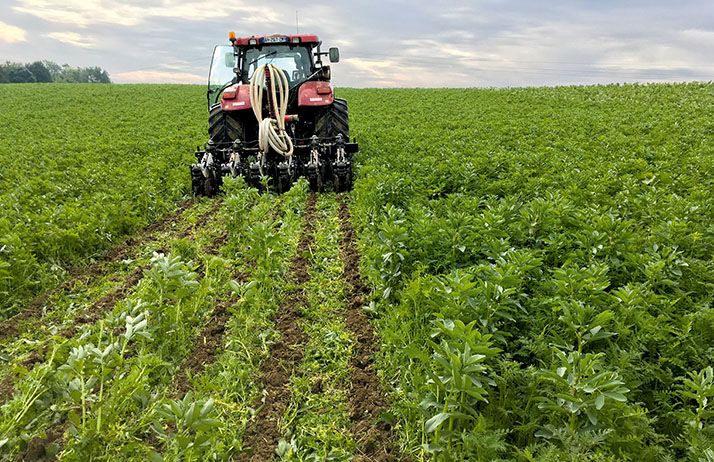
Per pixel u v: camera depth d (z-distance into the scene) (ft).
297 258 21.91
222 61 35.96
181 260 21.74
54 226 22.18
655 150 37.45
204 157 31.63
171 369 13.91
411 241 18.29
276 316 17.10
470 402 10.34
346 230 25.43
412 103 96.32
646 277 16.40
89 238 23.03
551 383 11.23
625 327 12.56
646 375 11.74
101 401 10.83
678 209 21.75
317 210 28.89
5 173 37.37
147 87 149.69
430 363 11.55
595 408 9.78
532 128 54.08
